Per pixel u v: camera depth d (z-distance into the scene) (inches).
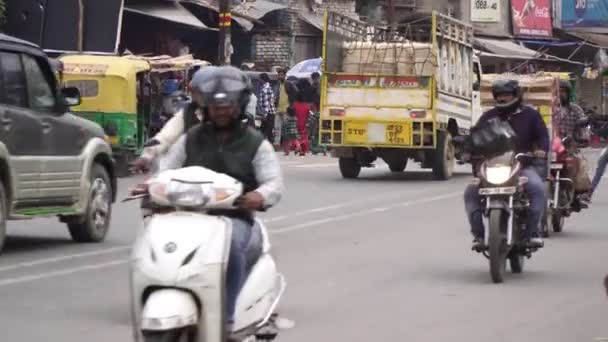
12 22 1194.6
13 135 517.7
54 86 558.9
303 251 566.6
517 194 474.3
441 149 1031.6
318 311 409.1
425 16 1050.7
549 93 797.9
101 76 987.3
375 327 381.7
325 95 1024.9
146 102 1069.1
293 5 1640.0
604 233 665.0
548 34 2087.8
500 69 1887.3
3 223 515.5
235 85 283.1
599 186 1015.0
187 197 263.6
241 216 281.1
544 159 494.9
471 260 540.1
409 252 566.6
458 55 1069.8
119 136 986.7
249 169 287.3
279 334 369.1
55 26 1192.8
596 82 2212.1
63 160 554.9
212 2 1449.3
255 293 277.6
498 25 2005.4
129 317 394.3
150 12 1321.4
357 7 1835.6
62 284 459.5
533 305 425.1
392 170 1143.0
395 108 1012.5
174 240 257.1
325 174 1099.9
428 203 821.9
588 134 665.0
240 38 1606.8
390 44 1020.5
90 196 580.7
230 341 269.7
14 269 495.5
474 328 381.4
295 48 1640.0
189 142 290.2
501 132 473.4
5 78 522.6
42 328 374.9
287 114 1386.6
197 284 255.4
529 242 489.1
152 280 254.8
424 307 419.5
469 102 1095.0
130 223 679.1
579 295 447.2
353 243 600.4
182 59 1161.4
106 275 483.2
